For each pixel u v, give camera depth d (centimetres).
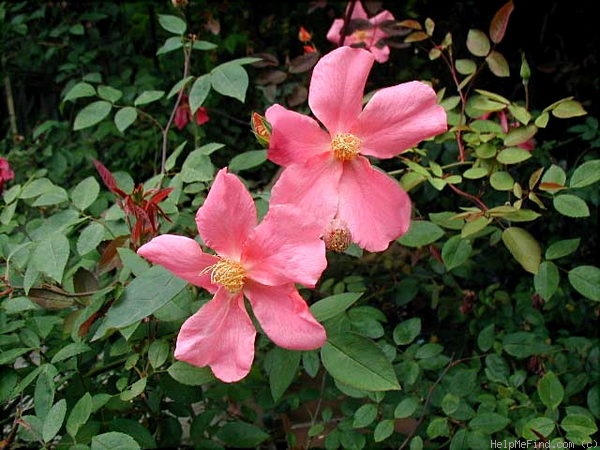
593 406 46
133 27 85
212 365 30
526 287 63
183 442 46
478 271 67
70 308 41
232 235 29
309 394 48
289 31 81
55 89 89
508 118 54
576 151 75
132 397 34
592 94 77
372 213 32
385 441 47
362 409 41
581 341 52
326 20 80
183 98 65
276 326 29
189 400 39
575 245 40
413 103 32
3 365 35
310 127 31
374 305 62
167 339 36
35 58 87
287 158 31
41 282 36
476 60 74
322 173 32
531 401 47
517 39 77
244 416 49
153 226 34
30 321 37
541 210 64
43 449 31
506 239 38
